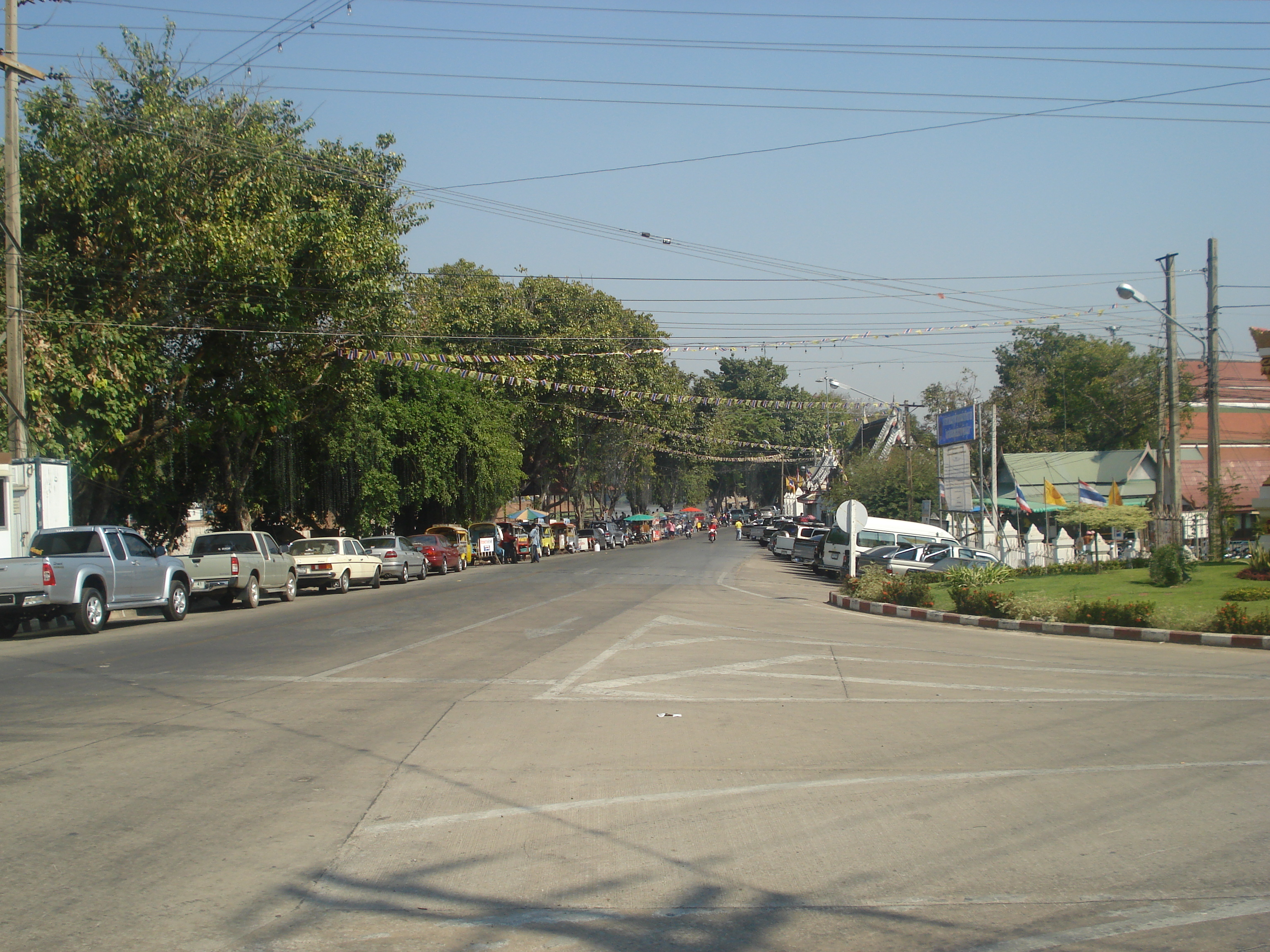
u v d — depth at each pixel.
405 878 5.04
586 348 51.88
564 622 17.45
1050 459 44.31
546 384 48.91
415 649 13.98
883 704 9.73
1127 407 51.56
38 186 21.42
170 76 23.56
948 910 4.62
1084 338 54.31
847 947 4.21
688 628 16.45
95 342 21.45
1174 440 25.41
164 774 7.02
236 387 26.95
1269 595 18.17
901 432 50.22
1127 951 4.17
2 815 6.07
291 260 24.84
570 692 10.39
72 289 21.81
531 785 6.74
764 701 9.91
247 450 31.23
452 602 22.00
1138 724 8.74
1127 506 31.17
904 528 35.41
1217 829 5.77
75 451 21.89
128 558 17.88
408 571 32.25
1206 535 31.05
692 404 72.81
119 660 13.12
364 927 4.43
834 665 12.39
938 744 7.96
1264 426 45.34
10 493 19.31
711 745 7.95
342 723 8.80
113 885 4.93
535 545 47.19
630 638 15.14
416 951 4.18
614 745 7.94
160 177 21.44
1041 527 42.62
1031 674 11.75
